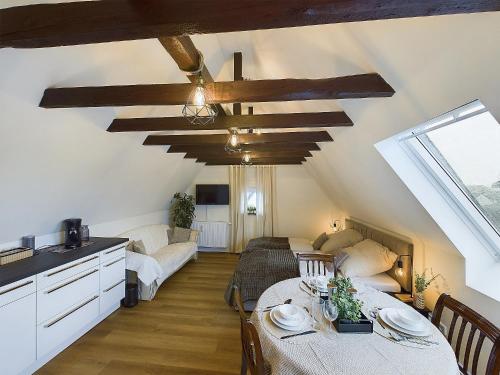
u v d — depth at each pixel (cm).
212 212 632
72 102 178
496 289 201
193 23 95
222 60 277
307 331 149
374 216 356
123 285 329
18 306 196
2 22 103
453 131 170
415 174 212
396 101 156
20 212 239
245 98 176
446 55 104
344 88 160
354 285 220
